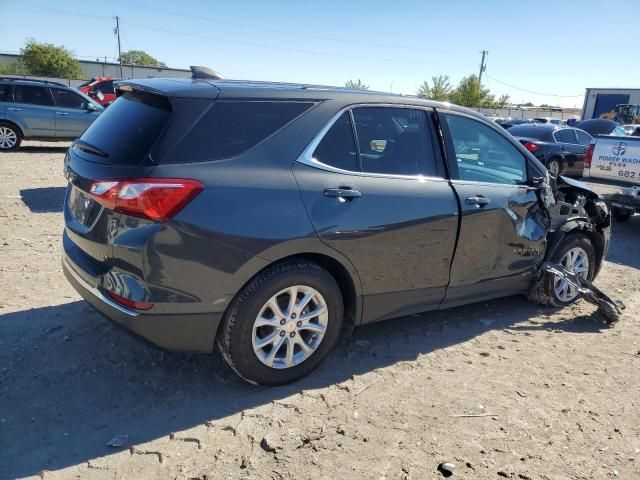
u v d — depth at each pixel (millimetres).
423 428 3098
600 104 42969
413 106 3928
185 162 2957
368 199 3500
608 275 6363
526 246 4551
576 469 2840
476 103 65188
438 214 3832
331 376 3609
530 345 4262
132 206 2842
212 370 3576
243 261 3049
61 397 3197
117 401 3193
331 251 3352
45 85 14500
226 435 2941
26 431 2881
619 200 8508
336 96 3566
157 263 2873
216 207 2965
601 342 4387
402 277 3773
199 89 3160
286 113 3336
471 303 4773
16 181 9883
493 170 4391
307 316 3398
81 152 3363
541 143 14047
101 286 3068
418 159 3887
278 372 3352
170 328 2996
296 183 3234
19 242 6047
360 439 2967
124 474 2619
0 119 14039
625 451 3010
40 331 3961
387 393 3438
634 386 3701
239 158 3113
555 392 3570
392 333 4332
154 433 2926
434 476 2719
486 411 3301
